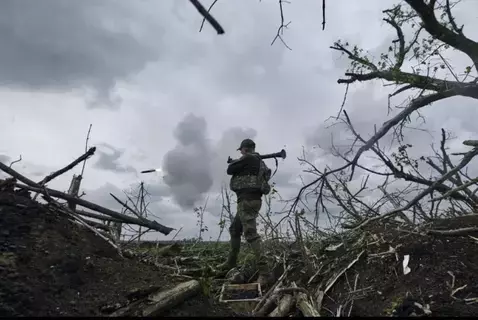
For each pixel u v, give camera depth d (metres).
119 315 2.65
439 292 3.63
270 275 5.15
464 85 5.56
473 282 3.69
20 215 3.34
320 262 5.25
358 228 5.23
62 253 3.10
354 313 3.75
